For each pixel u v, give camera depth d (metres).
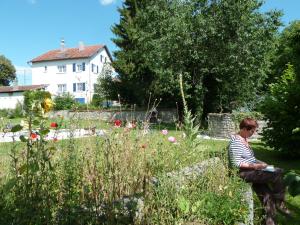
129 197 3.31
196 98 24.48
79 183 3.60
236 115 16.45
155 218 3.17
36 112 3.03
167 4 23.86
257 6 22.38
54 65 56.19
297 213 5.13
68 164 3.60
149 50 24.92
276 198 4.79
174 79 23.56
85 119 5.34
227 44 22.56
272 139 10.93
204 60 23.09
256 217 4.59
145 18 24.84
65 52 57.22
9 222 2.54
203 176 4.19
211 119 17.56
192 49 22.83
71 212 2.77
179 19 22.41
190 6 22.59
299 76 12.77
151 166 4.10
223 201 3.76
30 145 2.95
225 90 26.77
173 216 3.46
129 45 35.25
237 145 5.09
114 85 35.31
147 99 32.94
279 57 37.44
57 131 4.06
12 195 2.84
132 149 4.30
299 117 10.38
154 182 3.59
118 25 36.09
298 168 9.12
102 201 3.19
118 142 4.34
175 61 23.42
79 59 54.44
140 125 5.53
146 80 33.66
